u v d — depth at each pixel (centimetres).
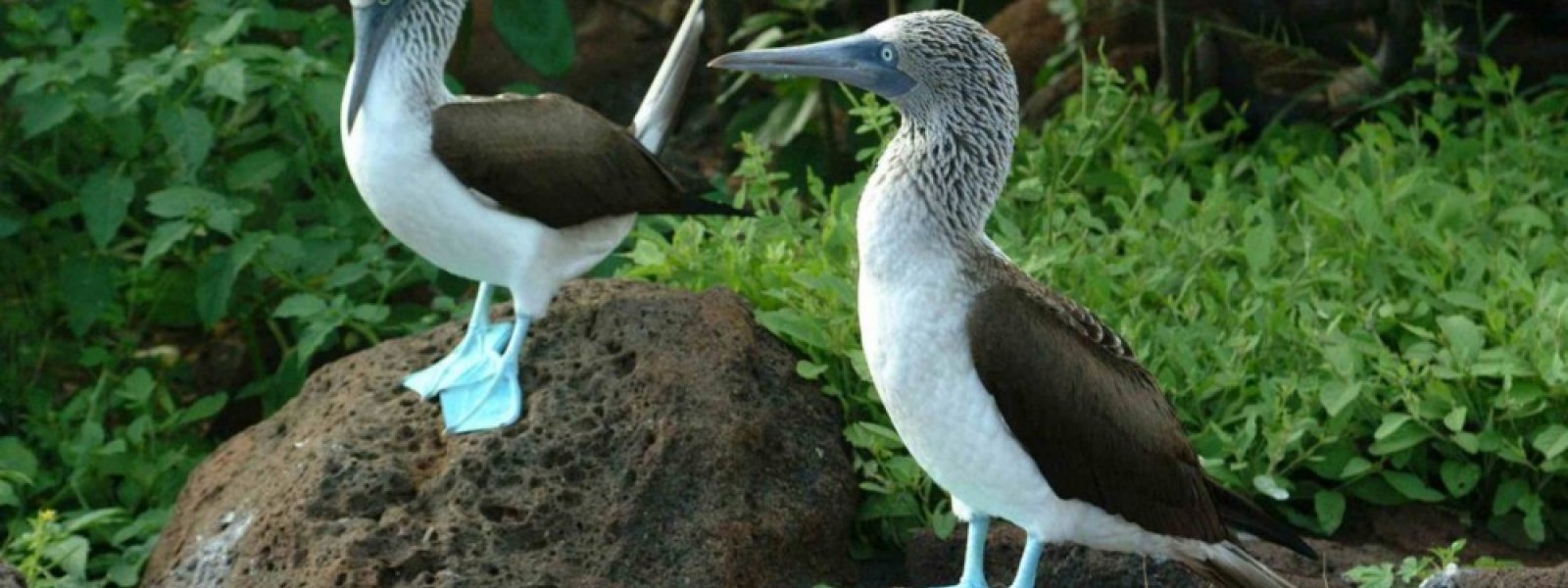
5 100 998
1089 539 647
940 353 606
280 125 976
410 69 709
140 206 1016
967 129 611
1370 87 1112
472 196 717
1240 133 1127
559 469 714
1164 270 847
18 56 1002
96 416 941
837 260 834
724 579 700
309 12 1119
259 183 952
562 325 763
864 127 870
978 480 627
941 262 607
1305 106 1127
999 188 623
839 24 1190
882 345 617
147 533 856
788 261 825
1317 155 1017
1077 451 620
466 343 760
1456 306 834
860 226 620
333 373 787
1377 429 776
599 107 1266
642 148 757
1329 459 779
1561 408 777
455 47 1072
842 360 777
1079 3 1132
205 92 951
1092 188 976
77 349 999
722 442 719
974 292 608
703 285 824
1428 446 801
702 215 780
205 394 1038
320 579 682
